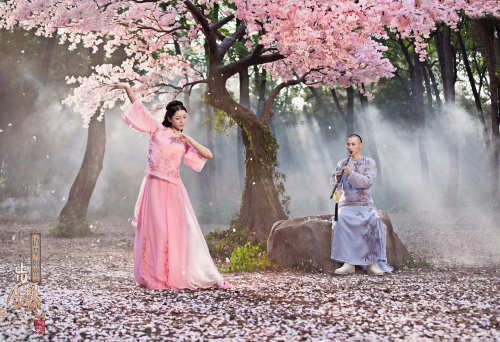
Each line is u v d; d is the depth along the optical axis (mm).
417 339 3533
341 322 4016
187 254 5652
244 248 7672
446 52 20062
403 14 7582
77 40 11250
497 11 7625
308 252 7441
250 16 7953
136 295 5094
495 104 16234
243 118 10312
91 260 8797
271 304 4723
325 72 10969
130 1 9383
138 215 5848
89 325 3898
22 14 8953
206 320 4082
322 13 7609
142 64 11773
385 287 5672
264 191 10055
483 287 5500
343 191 7520
